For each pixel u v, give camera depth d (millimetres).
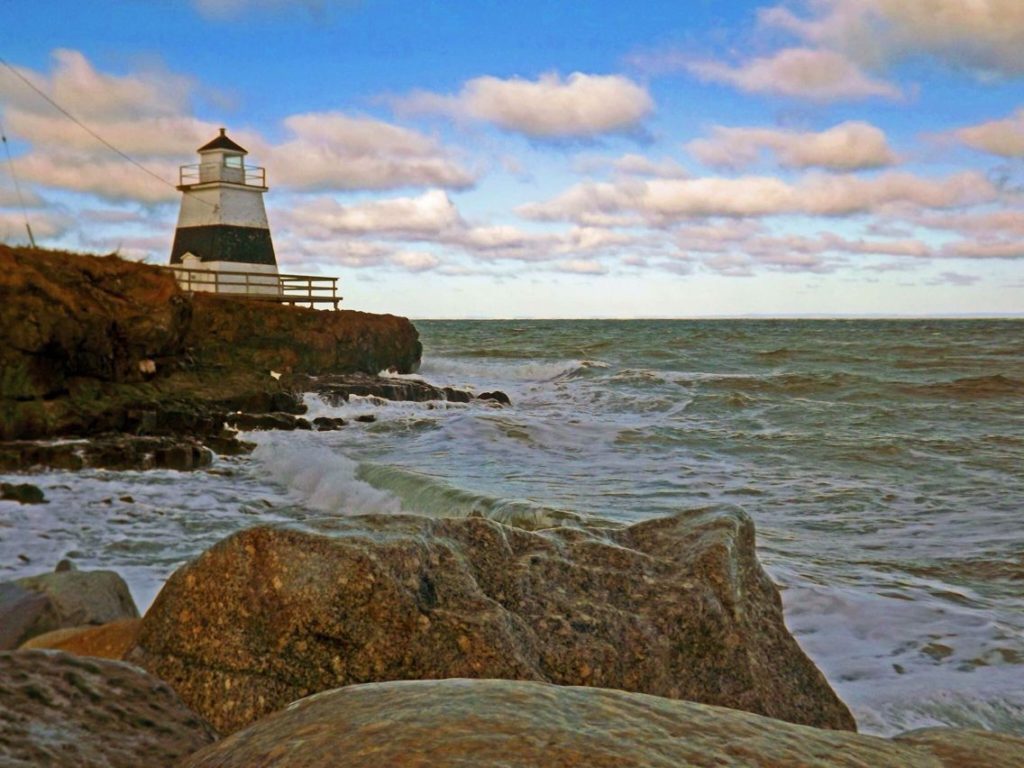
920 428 19719
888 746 2410
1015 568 8359
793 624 6781
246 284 34000
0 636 5777
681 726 2316
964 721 5184
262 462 16625
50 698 2867
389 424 20453
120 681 3055
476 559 4152
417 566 3898
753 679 4098
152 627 3943
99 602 6320
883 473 14086
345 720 2354
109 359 20672
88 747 2688
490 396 26938
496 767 2047
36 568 9578
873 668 5965
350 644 3684
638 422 21250
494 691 2463
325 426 20703
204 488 14281
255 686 3680
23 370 18516
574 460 15680
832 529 10219
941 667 5969
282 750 2268
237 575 3840
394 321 33844
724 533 4637
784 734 2348
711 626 4180
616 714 2344
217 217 41062
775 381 30328
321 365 29750
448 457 16125
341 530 4008
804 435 18344
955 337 74688
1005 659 6082
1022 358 44969
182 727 2932
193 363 24297
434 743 2156
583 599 4141
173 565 9711
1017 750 2592
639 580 4305
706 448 16938
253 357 28062
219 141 41062
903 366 41062
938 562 8641
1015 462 14906
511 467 14875
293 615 3711
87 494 13438
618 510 11086
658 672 3994
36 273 19750
